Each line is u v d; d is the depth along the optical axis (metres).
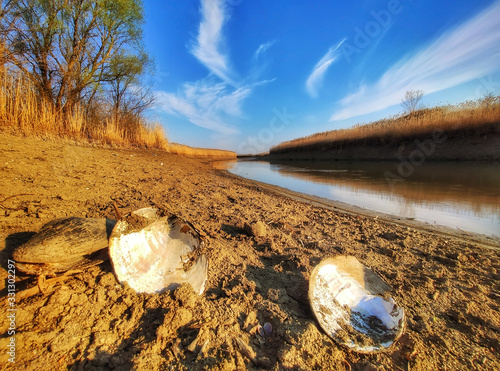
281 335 0.26
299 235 0.51
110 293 0.27
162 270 0.32
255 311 0.28
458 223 0.61
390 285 0.34
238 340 0.24
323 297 0.29
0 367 0.19
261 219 0.59
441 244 0.48
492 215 0.66
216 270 0.35
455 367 0.23
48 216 0.39
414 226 0.59
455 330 0.27
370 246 0.47
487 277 0.37
